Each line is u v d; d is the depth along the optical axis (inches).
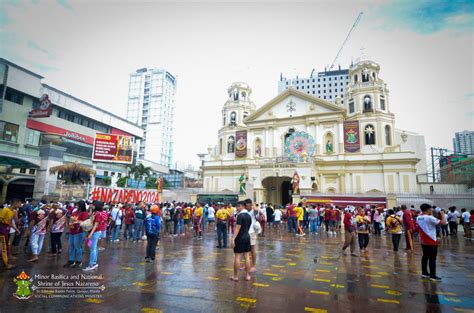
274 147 1696.6
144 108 3855.8
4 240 317.7
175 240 567.5
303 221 808.3
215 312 199.5
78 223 334.3
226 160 1841.8
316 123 1620.3
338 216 769.6
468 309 213.2
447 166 1775.3
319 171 1560.0
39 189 1140.5
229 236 629.6
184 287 256.1
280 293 241.9
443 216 310.0
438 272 332.5
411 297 237.9
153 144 3673.7
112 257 391.9
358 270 329.7
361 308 211.3
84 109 1659.7
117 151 1437.0
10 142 1249.4
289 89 1726.1
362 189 1482.5
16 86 1268.5
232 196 1418.6
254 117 1820.9
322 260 384.8
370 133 1561.3
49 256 391.5
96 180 1716.3
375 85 1612.9
